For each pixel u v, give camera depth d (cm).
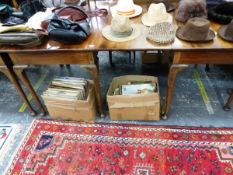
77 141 171
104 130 177
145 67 241
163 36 134
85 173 151
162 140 166
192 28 128
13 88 231
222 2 151
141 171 149
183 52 131
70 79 182
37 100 184
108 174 149
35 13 163
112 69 243
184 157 154
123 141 168
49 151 166
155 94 157
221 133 167
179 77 223
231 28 128
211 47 125
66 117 186
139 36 139
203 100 196
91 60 143
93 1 180
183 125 176
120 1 164
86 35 139
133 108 169
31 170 156
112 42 136
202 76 223
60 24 133
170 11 163
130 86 175
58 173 153
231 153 154
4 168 160
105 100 203
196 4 141
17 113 202
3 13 157
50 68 255
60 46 136
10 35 133
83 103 167
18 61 151
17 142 176
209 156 153
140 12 163
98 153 162
